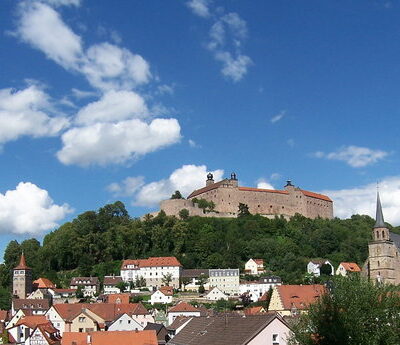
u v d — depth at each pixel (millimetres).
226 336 70000
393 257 176875
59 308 173875
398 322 54312
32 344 137750
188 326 90562
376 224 178250
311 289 148125
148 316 174500
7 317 196125
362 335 53281
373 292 55875
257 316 70312
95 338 105688
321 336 54906
